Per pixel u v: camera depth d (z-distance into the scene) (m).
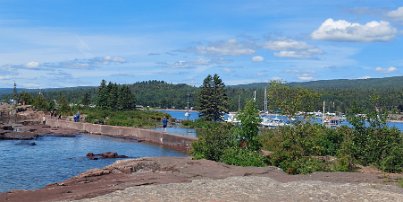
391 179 25.12
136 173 27.75
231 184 20.89
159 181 23.53
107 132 78.00
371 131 31.33
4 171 35.91
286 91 39.75
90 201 17.66
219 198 17.73
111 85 131.12
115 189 20.98
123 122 92.00
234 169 27.81
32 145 58.19
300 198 17.84
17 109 124.75
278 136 35.50
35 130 78.31
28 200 19.75
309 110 38.38
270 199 17.67
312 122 36.06
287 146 31.95
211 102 101.12
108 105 129.50
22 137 66.94
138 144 63.94
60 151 51.88
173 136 60.25
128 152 53.62
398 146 29.73
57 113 113.94
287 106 36.53
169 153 53.53
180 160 30.72
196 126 92.12
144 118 104.81
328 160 31.28
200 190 19.36
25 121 100.06
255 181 21.89
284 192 19.00
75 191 21.61
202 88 102.62
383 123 31.64
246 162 30.47
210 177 25.28
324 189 19.53
